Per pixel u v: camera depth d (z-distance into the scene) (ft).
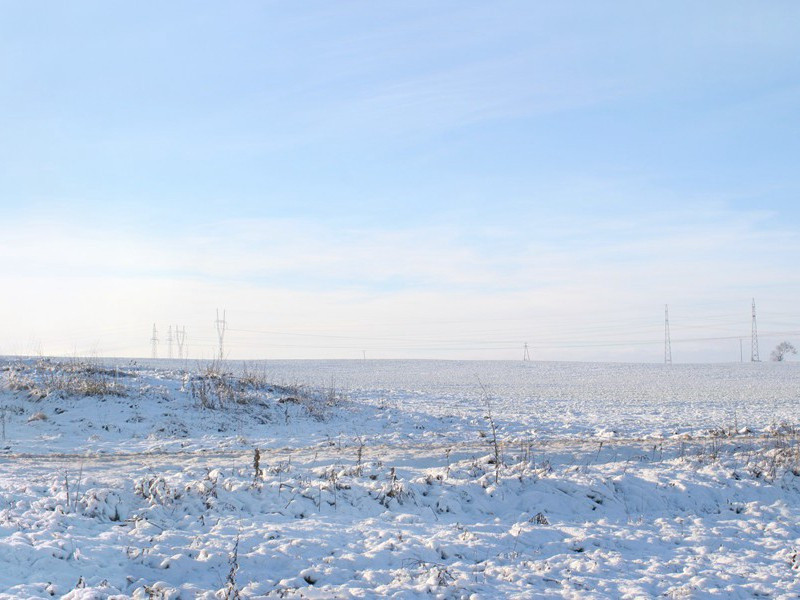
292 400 101.14
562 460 57.88
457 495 45.42
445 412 109.19
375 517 41.83
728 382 204.95
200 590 28.86
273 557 33.09
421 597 29.60
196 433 81.10
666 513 46.14
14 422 77.87
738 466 55.57
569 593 30.76
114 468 50.85
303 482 45.21
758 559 37.50
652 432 89.45
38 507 37.45
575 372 246.88
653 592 31.94
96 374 99.09
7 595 25.99
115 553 32.35
